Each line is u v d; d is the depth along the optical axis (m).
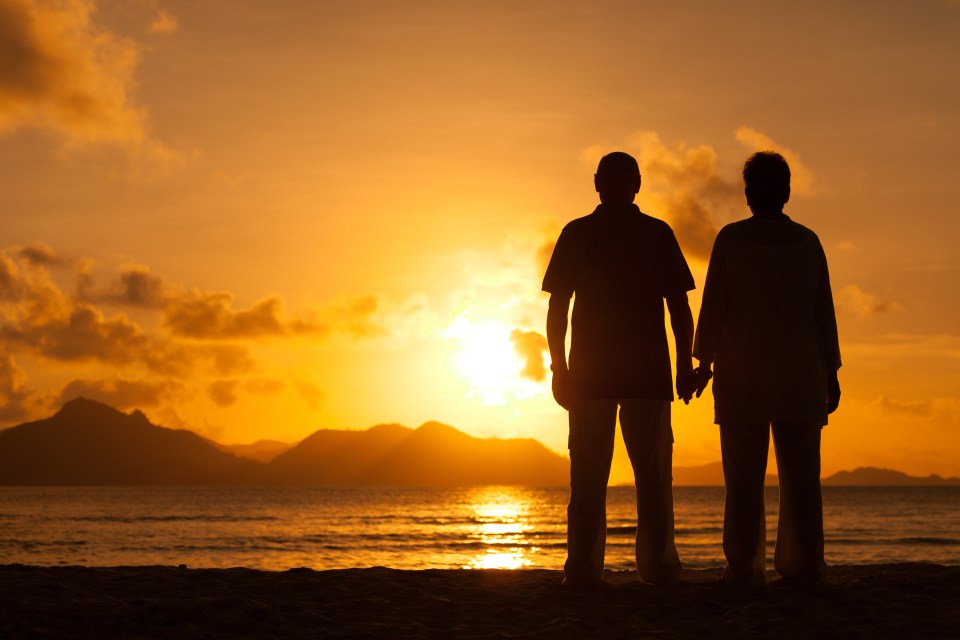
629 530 64.38
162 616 4.80
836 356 5.42
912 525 78.25
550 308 5.57
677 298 5.46
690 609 4.79
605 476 5.46
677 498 187.62
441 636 4.38
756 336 5.32
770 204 5.47
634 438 5.43
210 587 6.02
